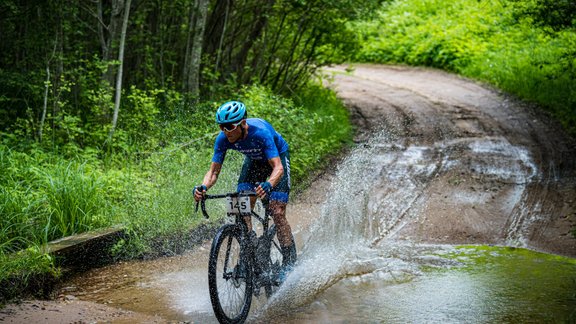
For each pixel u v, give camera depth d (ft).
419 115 51.39
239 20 46.60
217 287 15.56
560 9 41.50
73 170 24.58
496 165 35.01
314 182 32.42
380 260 20.72
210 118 32.45
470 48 73.46
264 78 50.01
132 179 25.36
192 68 37.55
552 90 52.11
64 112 30.58
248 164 17.83
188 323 15.56
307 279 18.81
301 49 51.85
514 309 16.10
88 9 34.22
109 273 19.77
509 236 23.82
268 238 17.69
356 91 65.41
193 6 38.91
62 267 19.10
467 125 46.75
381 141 42.65
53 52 31.14
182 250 22.06
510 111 50.49
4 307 16.19
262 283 16.99
